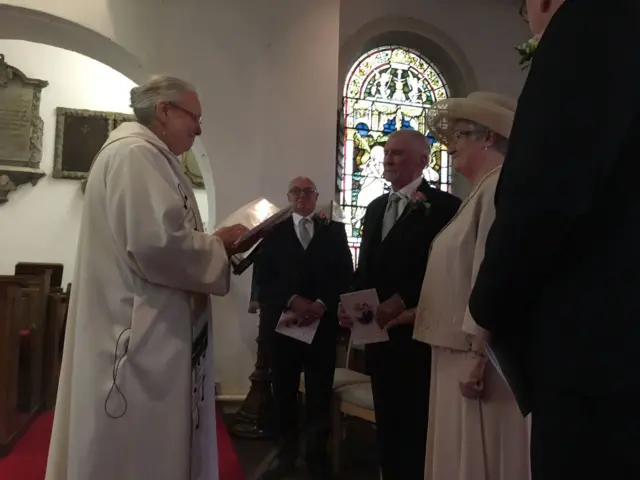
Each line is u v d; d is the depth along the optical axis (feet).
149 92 7.61
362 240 9.35
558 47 3.15
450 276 6.54
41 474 10.52
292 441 10.66
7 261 23.97
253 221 7.99
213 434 7.53
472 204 6.50
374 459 12.17
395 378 8.11
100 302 6.68
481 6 24.23
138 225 6.56
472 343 5.92
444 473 6.29
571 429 3.01
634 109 2.96
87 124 24.88
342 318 8.29
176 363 6.72
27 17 15.57
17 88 24.12
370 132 23.45
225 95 16.87
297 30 17.51
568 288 3.14
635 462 2.80
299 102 17.33
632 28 3.04
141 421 6.44
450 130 6.90
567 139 2.95
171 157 7.37
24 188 24.25
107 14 16.07
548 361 3.17
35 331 14.42
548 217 2.96
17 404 12.74
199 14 16.84
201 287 6.91
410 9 23.41
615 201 3.05
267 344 10.95
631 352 2.90
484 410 5.86
